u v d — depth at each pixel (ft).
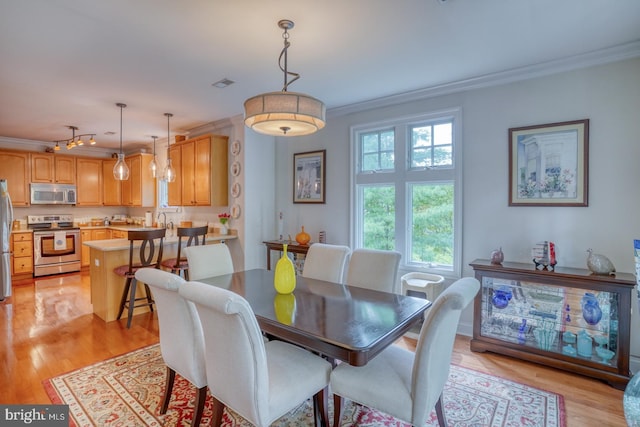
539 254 9.06
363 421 6.77
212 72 9.70
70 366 8.87
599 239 8.86
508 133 10.07
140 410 7.01
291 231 15.56
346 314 6.36
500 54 8.68
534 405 7.21
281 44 8.04
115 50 8.30
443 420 5.97
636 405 5.68
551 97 9.45
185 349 6.02
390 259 8.82
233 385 5.09
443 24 7.22
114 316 12.46
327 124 14.19
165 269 13.28
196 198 15.88
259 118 6.67
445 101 11.21
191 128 16.76
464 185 10.89
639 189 8.39
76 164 21.39
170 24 7.12
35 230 19.20
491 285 9.88
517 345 9.20
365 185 13.32
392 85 10.89
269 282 8.80
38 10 6.55
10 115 14.19
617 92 8.60
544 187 9.53
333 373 5.93
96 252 12.78
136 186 21.01
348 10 6.64
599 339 8.50
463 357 9.45
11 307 13.82
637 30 7.53
